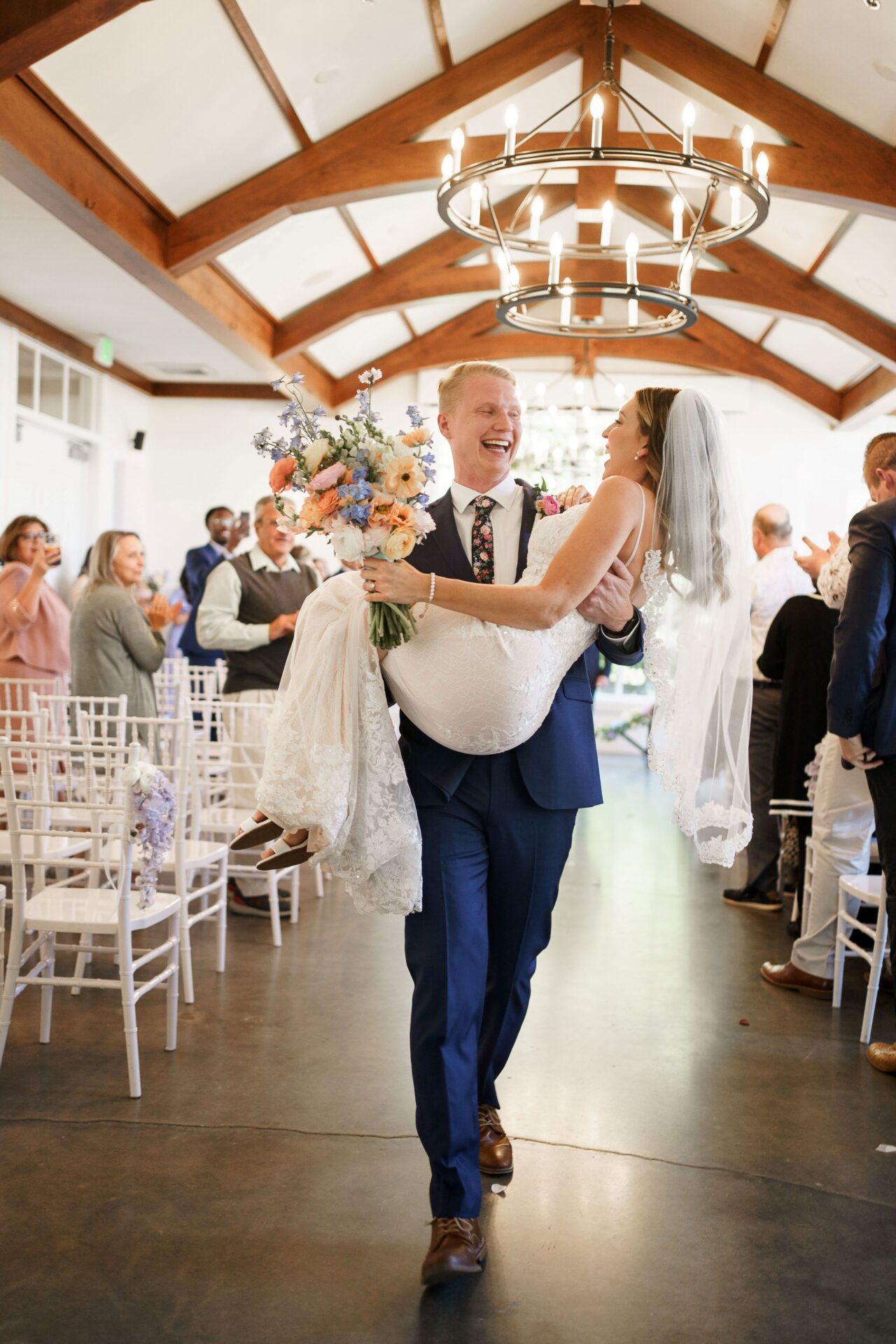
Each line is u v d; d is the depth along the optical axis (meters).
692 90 6.60
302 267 8.28
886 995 4.05
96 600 4.66
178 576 10.95
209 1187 2.49
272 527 5.05
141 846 3.14
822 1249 2.32
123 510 10.45
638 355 11.08
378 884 2.18
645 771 10.84
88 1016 3.58
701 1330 2.03
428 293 8.92
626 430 2.42
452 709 2.13
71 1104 2.90
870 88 5.89
